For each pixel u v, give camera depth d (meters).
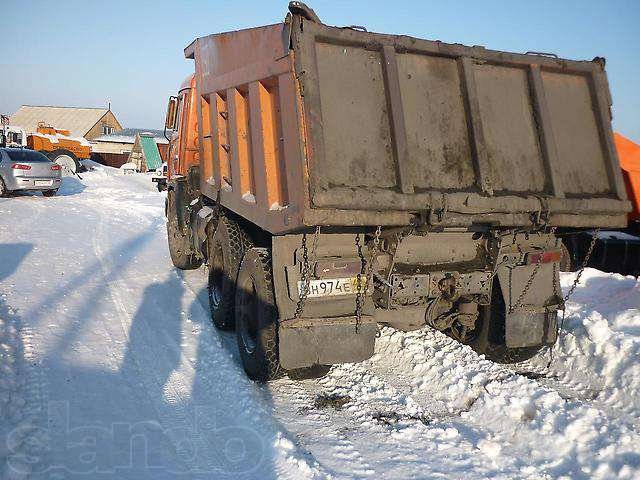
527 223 4.32
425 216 4.00
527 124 4.54
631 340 5.05
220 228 6.18
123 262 9.84
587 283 8.38
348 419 4.18
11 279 7.79
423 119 4.15
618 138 8.48
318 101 3.72
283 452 3.57
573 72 4.79
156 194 24.25
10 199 17.78
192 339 5.89
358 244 4.40
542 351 5.57
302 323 4.29
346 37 3.87
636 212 8.72
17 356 4.96
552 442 3.73
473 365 4.88
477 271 4.77
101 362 5.10
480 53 4.36
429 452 3.69
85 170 33.66
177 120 9.04
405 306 4.92
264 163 4.63
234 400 4.43
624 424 3.85
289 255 4.37
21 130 32.38
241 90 5.23
